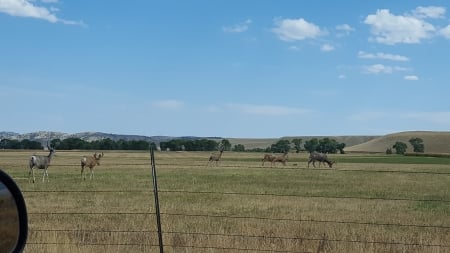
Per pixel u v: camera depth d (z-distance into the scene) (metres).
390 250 10.43
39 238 10.69
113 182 33.88
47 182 34.66
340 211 18.14
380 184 36.91
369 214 17.48
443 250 10.48
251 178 41.69
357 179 43.03
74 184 31.98
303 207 19.14
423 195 28.41
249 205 19.70
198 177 41.56
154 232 11.79
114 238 11.34
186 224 14.07
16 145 142.88
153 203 19.84
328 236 11.75
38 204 19.12
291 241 10.72
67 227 13.16
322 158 76.62
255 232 12.25
